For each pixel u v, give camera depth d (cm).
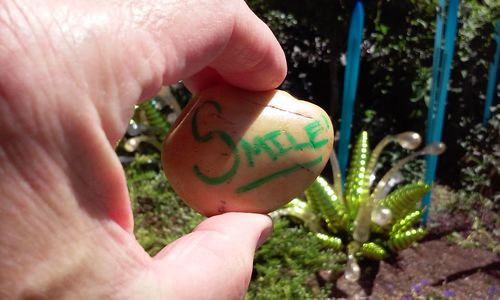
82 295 8
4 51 7
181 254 10
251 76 12
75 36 8
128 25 9
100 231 9
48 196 8
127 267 9
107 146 8
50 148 8
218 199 13
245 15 11
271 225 13
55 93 8
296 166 13
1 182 8
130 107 9
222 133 13
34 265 8
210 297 10
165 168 13
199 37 9
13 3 7
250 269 11
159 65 9
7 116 7
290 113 13
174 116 43
